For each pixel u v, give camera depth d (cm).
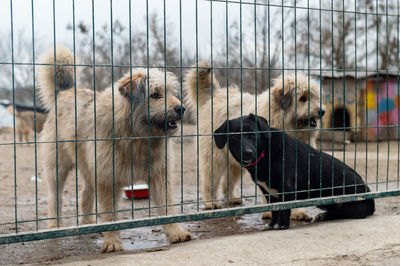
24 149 1580
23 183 846
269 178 427
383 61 2020
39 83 515
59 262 350
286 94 582
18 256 390
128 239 447
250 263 321
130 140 406
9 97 2461
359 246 361
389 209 548
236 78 1329
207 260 324
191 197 678
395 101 1619
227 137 423
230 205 619
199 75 626
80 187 780
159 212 435
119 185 419
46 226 507
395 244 366
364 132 1549
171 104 410
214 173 597
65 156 486
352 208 455
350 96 1528
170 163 441
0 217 557
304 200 420
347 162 1030
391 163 1016
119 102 404
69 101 476
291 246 358
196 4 361
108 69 1752
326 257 336
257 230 477
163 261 320
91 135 418
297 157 448
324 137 1475
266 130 431
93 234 478
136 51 1870
